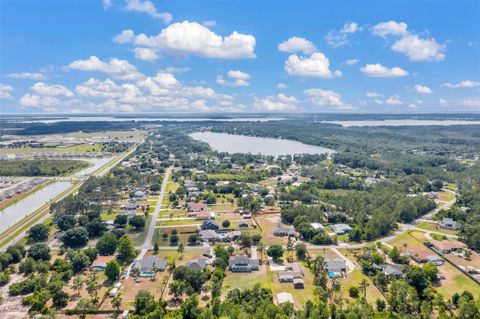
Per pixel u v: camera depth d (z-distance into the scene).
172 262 194.75
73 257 191.88
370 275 182.00
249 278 180.12
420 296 161.75
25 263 185.12
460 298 153.00
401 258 196.25
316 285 173.00
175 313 144.25
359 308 145.00
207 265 193.50
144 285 173.38
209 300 160.00
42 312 150.12
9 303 158.12
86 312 150.75
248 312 145.12
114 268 176.12
